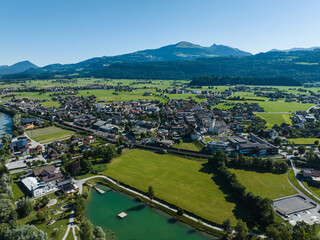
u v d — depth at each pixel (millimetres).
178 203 122688
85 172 158250
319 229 100188
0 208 103125
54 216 111938
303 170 151000
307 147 198125
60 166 167125
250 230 102250
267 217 103625
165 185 141375
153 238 100188
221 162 161000
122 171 160875
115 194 135375
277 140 198500
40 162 171000
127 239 99250
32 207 115250
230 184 137250
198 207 119250
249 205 116125
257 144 190250
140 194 133375
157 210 120000
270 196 128000
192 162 176125
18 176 150500
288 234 87188
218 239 99812
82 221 109000
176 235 102250
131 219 112750
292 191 133750
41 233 92500
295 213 113250
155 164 172500
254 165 162000
